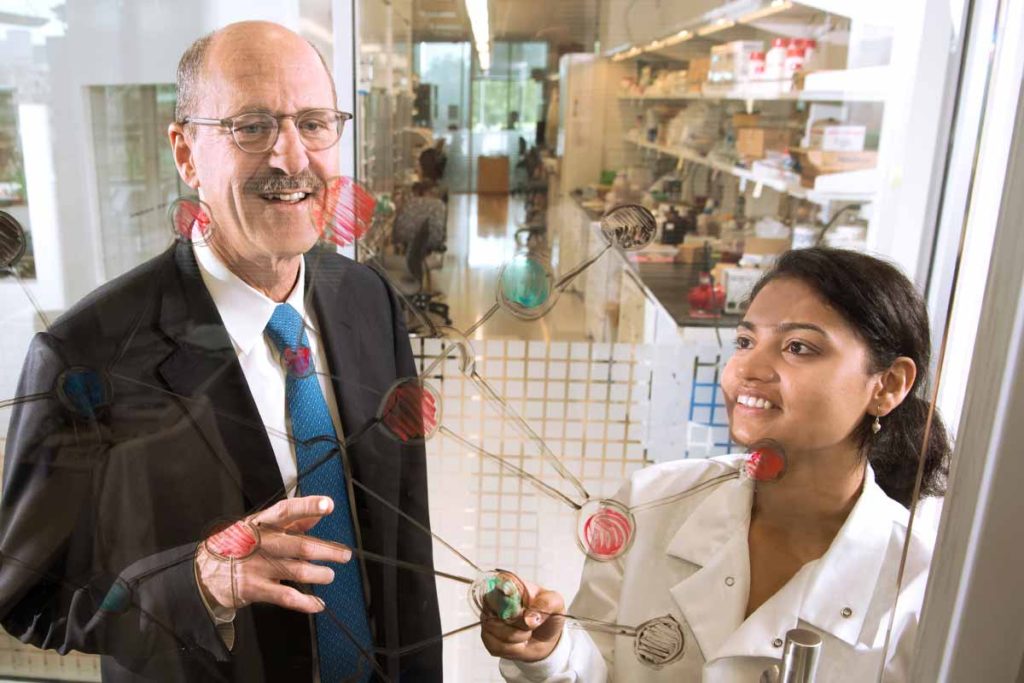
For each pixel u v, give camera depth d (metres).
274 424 0.71
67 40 0.75
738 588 0.68
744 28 1.69
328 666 0.73
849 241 0.95
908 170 0.94
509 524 0.75
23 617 0.71
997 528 0.54
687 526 0.71
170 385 0.70
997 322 0.52
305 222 0.72
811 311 0.64
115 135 0.75
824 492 0.66
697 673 0.69
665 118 1.46
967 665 0.56
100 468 0.70
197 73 0.69
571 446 0.79
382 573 0.74
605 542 0.73
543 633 0.72
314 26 0.79
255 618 0.70
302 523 0.69
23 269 0.75
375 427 0.74
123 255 0.75
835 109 1.55
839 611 0.65
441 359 0.77
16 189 0.75
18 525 0.70
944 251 0.79
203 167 0.70
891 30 1.43
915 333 0.63
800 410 0.65
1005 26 0.57
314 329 0.73
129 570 0.69
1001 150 0.58
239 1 0.77
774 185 1.33
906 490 0.65
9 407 0.70
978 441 0.54
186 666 0.71
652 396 0.77
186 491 0.70
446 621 0.75
